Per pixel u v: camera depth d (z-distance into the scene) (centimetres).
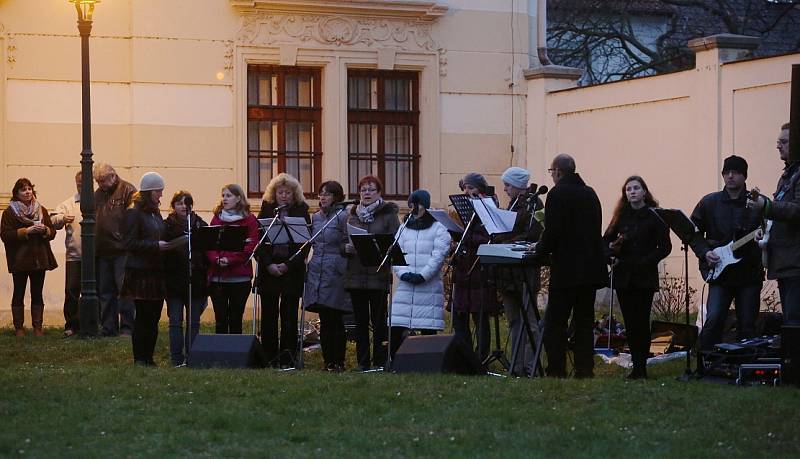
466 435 1016
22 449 969
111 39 2255
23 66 2208
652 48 3706
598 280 1316
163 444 992
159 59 2275
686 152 2227
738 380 1281
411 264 1509
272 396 1189
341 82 2369
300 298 1667
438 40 2430
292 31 2342
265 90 2355
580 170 2414
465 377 1283
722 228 1383
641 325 1356
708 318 1363
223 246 1515
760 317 1505
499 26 2469
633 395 1173
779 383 1257
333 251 1562
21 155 2205
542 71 2455
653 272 1348
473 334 1756
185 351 1594
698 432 1024
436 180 2427
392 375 1307
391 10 2384
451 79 2438
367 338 1535
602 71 3578
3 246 2186
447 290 2142
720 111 2166
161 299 1567
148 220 1553
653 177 2289
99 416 1099
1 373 1365
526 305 1460
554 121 2456
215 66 2303
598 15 3528
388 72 2420
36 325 1972
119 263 1942
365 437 1013
